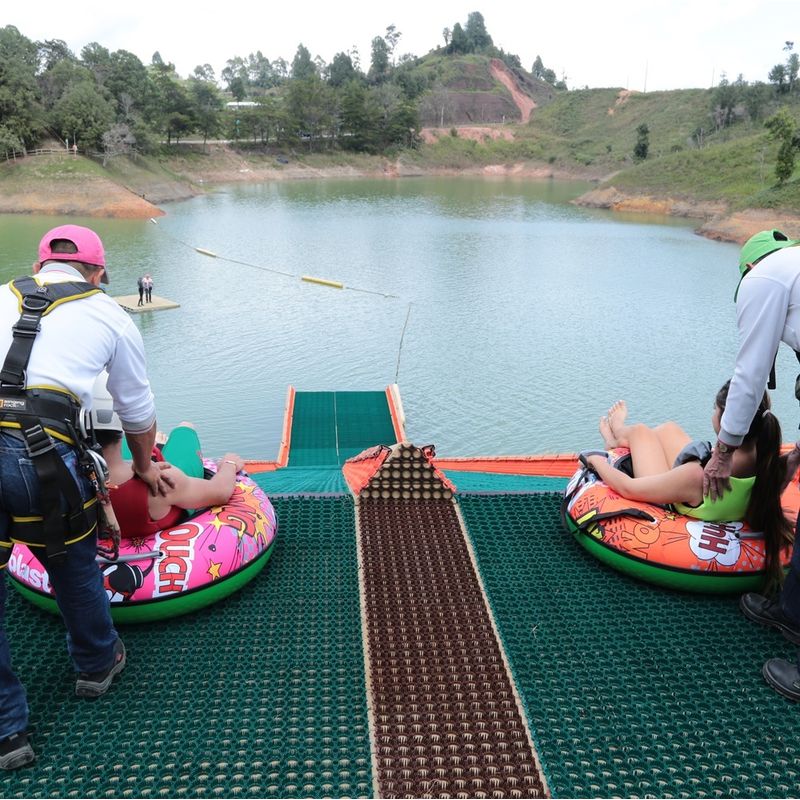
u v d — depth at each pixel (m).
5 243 49.41
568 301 35.44
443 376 23.52
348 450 10.26
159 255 46.28
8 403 2.43
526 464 6.26
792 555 3.32
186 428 4.41
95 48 102.50
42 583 3.45
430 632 3.59
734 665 3.41
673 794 2.70
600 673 3.33
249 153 119.19
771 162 76.38
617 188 85.94
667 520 3.93
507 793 2.69
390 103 139.25
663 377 23.77
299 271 42.00
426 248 51.12
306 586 3.96
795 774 2.80
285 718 3.03
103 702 3.09
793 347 3.06
